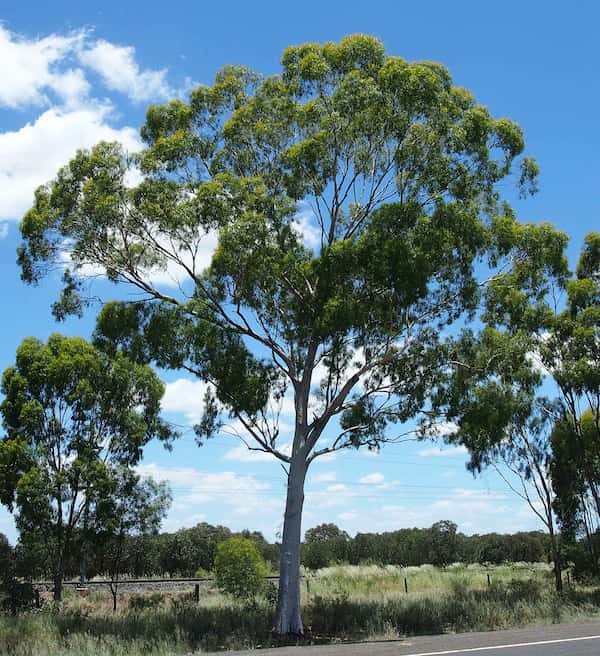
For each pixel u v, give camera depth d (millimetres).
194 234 20219
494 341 22359
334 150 21156
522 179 22125
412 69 19766
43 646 16016
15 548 26812
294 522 21188
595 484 35312
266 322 22656
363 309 20438
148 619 20828
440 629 20484
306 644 18188
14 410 26531
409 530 86938
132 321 21359
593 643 13945
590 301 31453
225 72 22438
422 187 20781
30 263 21234
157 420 25094
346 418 23812
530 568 64312
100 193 19906
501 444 32875
